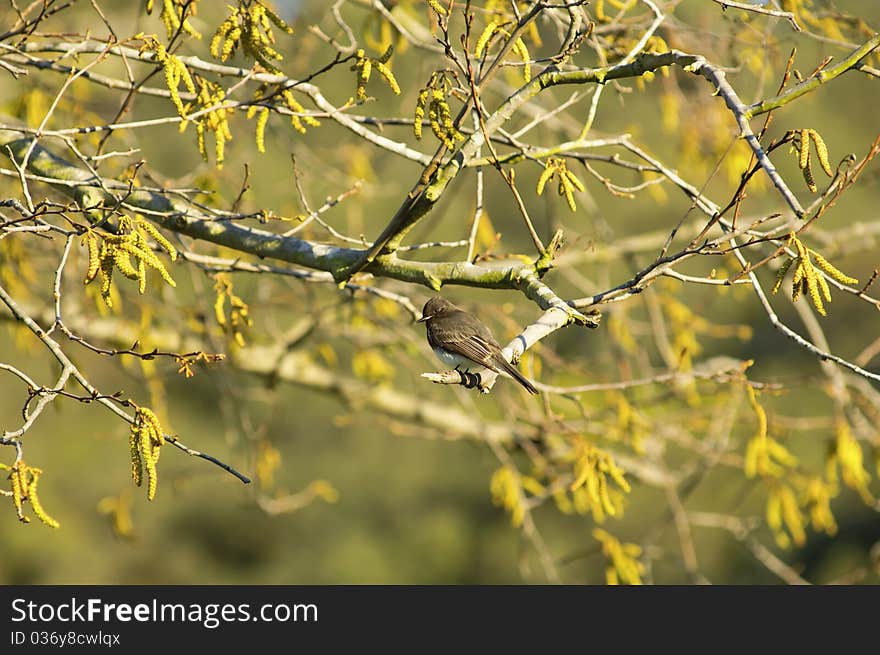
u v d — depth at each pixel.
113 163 12.20
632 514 29.56
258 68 8.79
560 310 7.76
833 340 28.45
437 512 33.22
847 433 12.60
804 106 23.23
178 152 23.89
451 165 8.66
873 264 28.53
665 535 27.66
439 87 8.43
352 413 15.77
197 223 9.76
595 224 15.40
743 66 12.45
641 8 12.90
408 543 32.62
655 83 13.42
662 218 27.97
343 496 33.25
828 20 11.66
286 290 16.02
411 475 33.19
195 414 32.69
